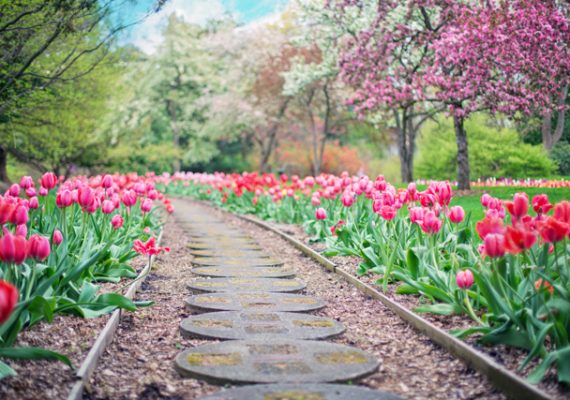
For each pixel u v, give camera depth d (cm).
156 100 4631
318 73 2967
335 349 504
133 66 3922
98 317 567
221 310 651
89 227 818
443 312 553
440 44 1634
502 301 459
